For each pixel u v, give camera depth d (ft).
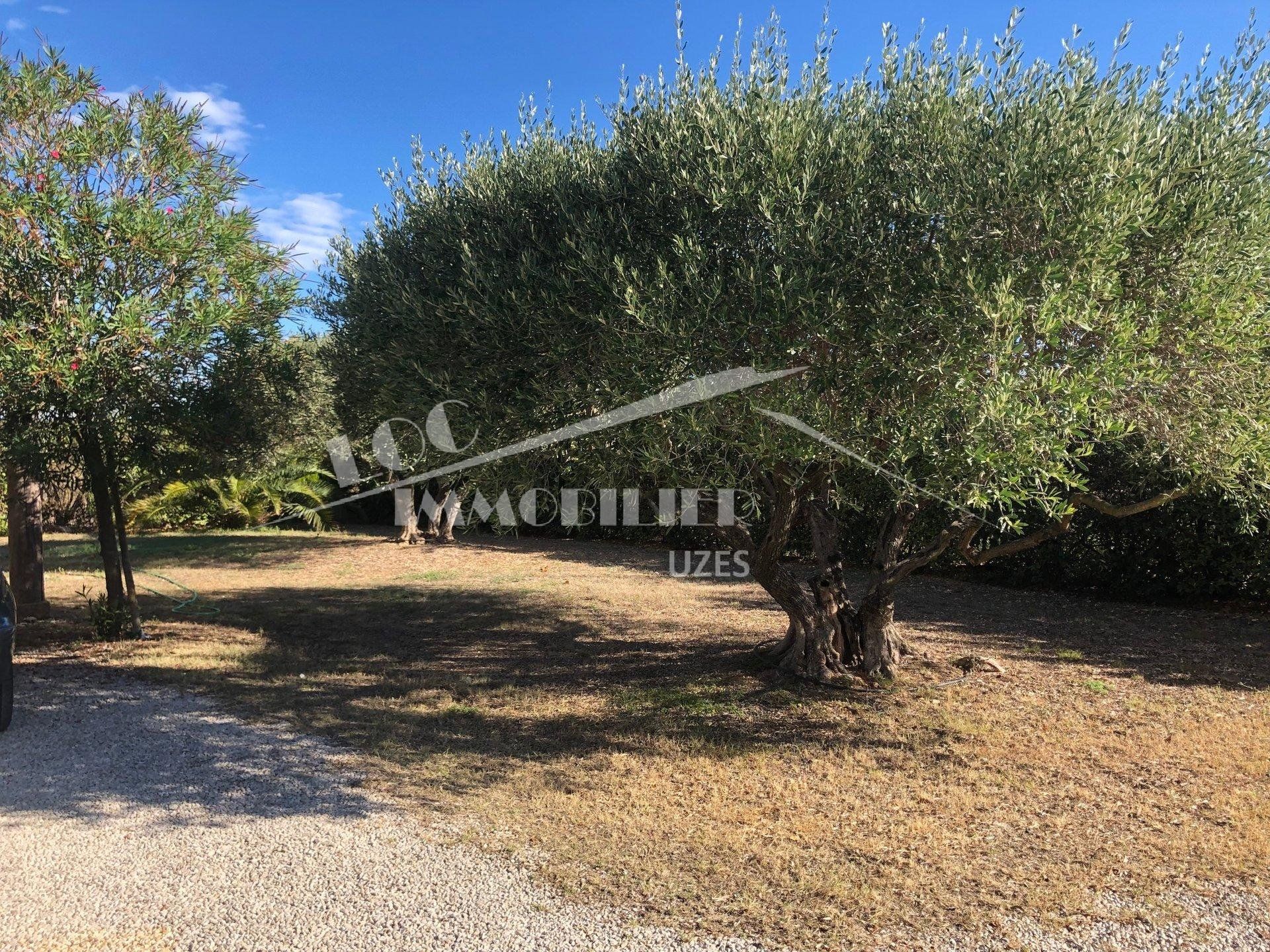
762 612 30.42
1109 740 16.05
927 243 14.30
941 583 35.29
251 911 9.84
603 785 14.05
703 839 11.87
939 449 13.14
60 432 20.04
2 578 16.99
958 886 10.45
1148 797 13.30
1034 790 13.67
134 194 20.65
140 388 19.54
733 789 13.87
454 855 11.32
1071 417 11.93
